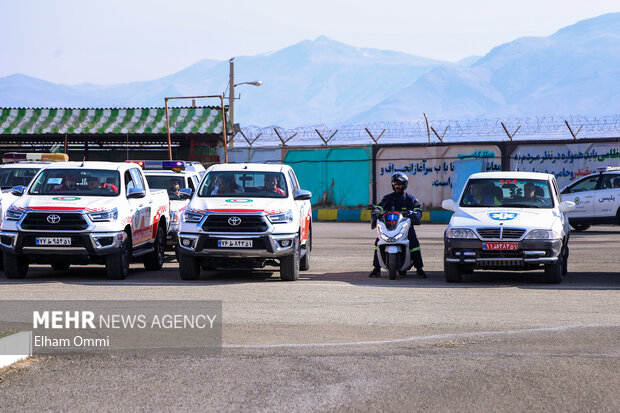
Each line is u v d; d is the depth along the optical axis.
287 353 15.09
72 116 74.69
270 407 11.68
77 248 25.91
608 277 27.73
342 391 12.46
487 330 17.34
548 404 11.75
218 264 26.38
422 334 16.95
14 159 36.09
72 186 27.86
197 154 78.56
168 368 13.95
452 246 25.64
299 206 27.89
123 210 27.03
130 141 78.94
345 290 23.80
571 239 46.00
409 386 12.72
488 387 12.63
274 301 21.39
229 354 15.02
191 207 26.48
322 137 75.00
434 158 73.62
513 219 25.70
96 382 13.05
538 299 21.97
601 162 69.38
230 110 77.44
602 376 13.26
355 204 76.19
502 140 71.94
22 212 26.22
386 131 74.31
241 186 27.83
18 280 26.50
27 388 12.71
